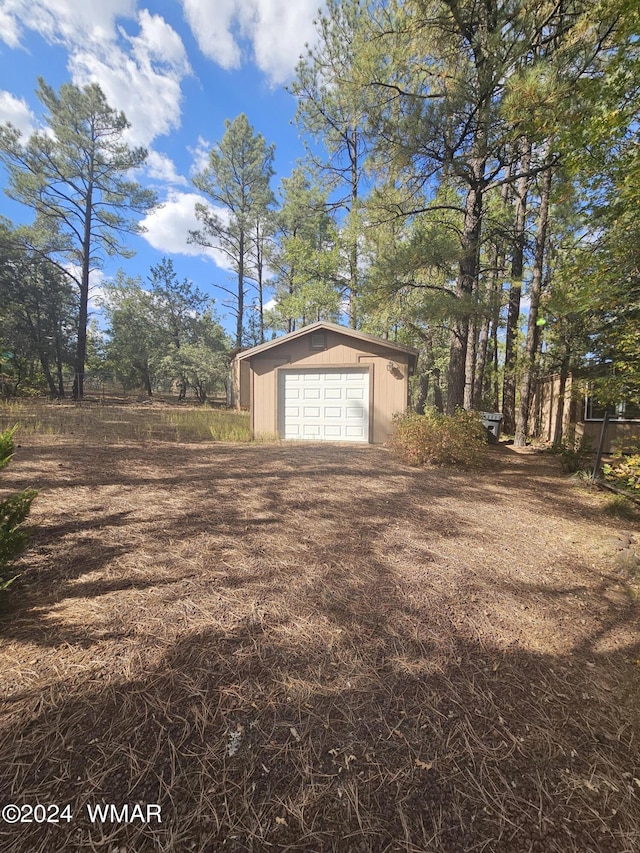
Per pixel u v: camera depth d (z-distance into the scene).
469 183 7.91
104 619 2.08
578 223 7.75
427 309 7.74
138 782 1.27
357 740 1.48
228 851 1.11
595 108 4.08
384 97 7.66
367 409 9.38
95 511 3.64
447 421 7.02
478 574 2.85
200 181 20.89
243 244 22.80
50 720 1.46
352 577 2.69
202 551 2.94
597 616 2.44
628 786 1.36
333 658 1.90
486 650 2.04
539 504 4.83
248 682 1.71
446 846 1.16
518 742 1.52
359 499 4.42
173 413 14.71
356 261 13.73
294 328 23.84
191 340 25.14
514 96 4.94
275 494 4.46
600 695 1.79
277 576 2.64
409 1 6.59
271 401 9.97
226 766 1.34
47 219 18.94
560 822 1.24
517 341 14.27
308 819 1.21
